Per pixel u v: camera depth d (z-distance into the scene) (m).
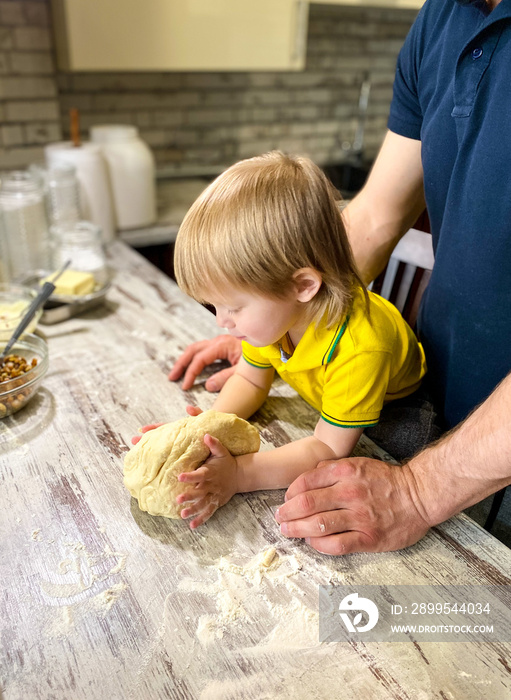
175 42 1.72
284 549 0.63
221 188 0.67
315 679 0.50
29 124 1.80
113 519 0.67
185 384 0.92
